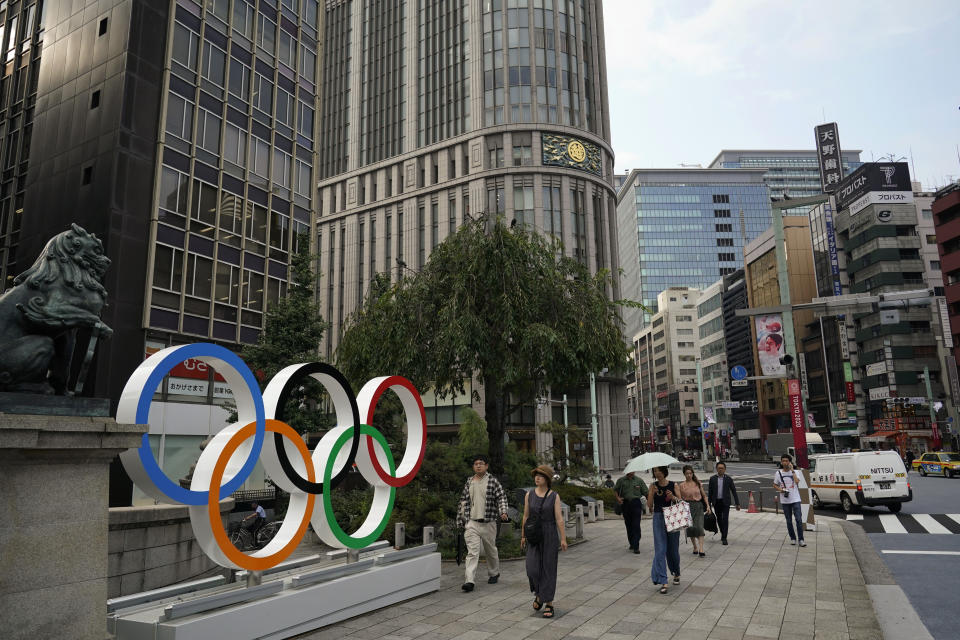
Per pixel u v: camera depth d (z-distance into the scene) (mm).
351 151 64500
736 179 155500
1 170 28516
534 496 7539
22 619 4570
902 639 6570
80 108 25188
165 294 24562
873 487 19719
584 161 56594
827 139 83250
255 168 29469
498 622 6980
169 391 23969
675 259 149875
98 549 5141
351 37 67625
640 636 6395
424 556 8539
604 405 54062
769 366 17562
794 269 82188
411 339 12562
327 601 6820
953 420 57031
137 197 24156
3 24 30641
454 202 56969
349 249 62188
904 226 67125
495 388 13703
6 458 4586
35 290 5289
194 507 5977
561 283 13492
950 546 12766
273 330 20797
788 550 12180
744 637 6336
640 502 12141
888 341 64188
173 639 5160
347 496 16141
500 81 56750
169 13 26125
